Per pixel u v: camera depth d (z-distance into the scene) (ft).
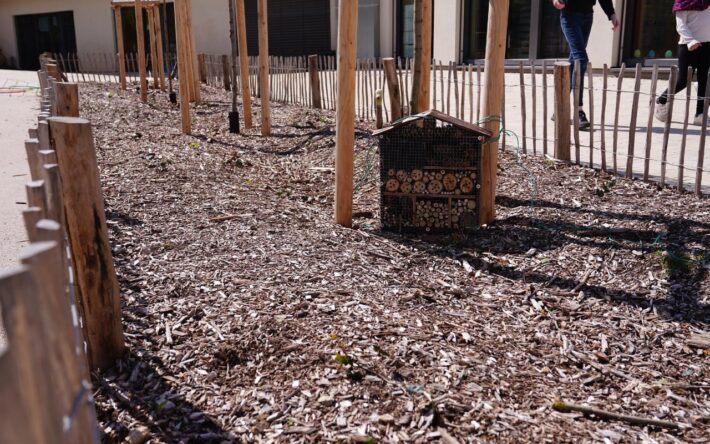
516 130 25.04
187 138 26.96
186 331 10.22
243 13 28.22
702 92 23.52
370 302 11.32
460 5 49.37
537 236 14.40
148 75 61.67
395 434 7.89
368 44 60.34
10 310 3.39
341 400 8.54
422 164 14.69
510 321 10.96
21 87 51.88
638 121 26.53
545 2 45.16
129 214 15.49
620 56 41.37
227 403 8.59
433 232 14.93
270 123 30.04
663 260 12.50
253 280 11.96
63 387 4.08
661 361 9.82
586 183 17.61
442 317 10.96
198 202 16.76
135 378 9.12
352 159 15.08
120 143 24.39
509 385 9.05
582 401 8.80
